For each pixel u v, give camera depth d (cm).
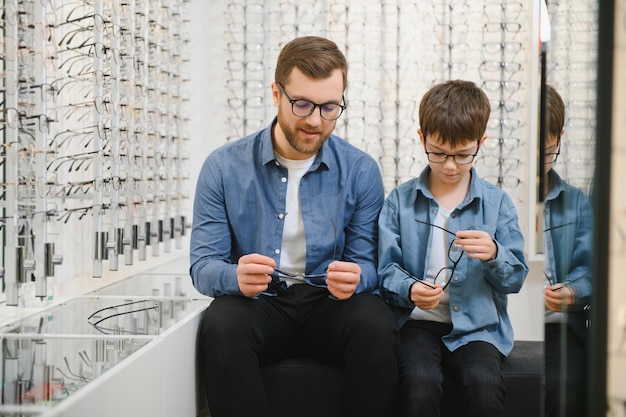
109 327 156
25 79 168
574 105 89
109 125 225
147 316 169
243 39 323
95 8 195
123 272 255
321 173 198
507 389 179
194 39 325
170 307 184
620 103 76
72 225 227
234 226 197
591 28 79
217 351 163
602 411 79
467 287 192
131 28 225
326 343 183
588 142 81
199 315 177
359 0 319
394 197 207
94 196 200
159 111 261
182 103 298
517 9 313
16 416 96
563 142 97
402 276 190
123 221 243
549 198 107
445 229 193
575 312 87
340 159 200
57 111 204
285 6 321
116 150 211
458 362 179
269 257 190
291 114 183
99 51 196
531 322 295
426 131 194
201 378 179
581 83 84
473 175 202
